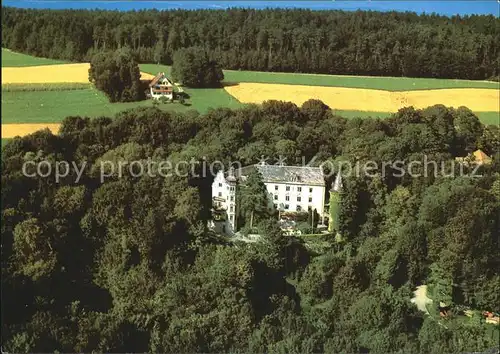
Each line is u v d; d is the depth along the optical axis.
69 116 150.00
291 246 131.88
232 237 135.25
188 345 116.94
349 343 116.69
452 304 127.44
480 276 128.38
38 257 129.50
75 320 121.62
